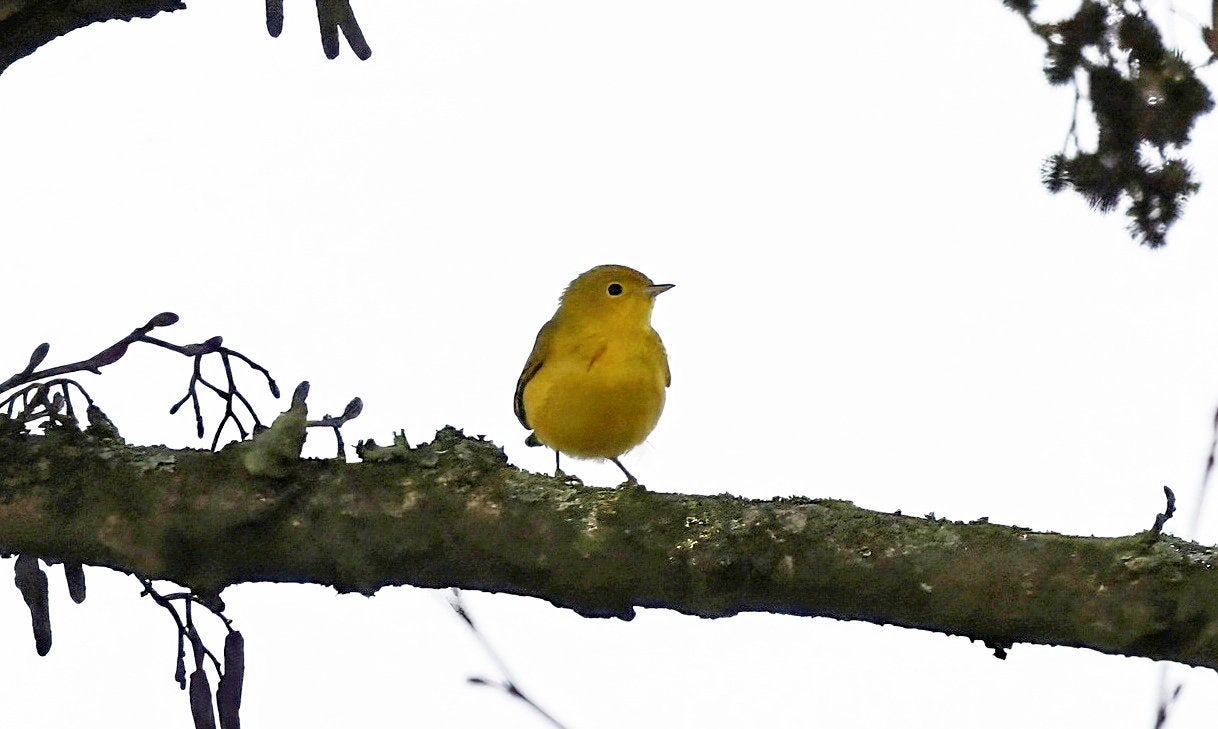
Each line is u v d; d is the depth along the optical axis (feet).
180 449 25.12
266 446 24.25
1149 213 32.14
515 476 24.47
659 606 23.82
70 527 24.48
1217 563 21.12
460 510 23.95
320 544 24.25
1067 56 32.32
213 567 24.68
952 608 22.17
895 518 22.95
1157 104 31.81
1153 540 21.62
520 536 23.68
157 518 24.26
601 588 23.62
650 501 23.75
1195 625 20.94
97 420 26.22
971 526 22.66
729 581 23.07
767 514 23.27
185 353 26.61
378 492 24.23
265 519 24.17
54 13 27.04
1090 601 21.40
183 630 26.09
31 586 26.07
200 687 26.08
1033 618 21.76
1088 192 32.37
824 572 22.61
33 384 25.75
